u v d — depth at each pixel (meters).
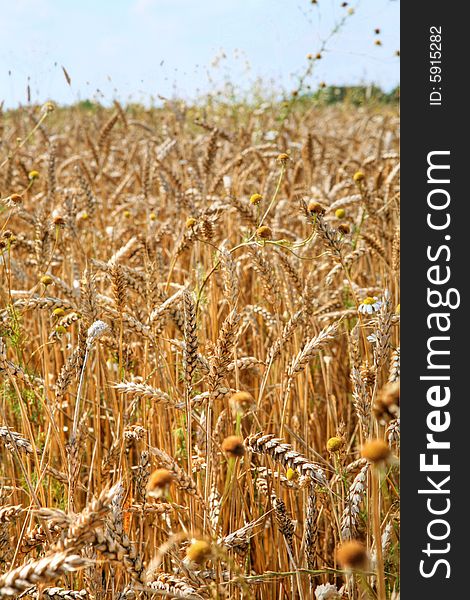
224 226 5.84
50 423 2.71
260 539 3.35
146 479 2.63
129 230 5.96
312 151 7.45
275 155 7.18
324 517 3.33
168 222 5.73
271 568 3.16
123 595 2.37
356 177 4.76
